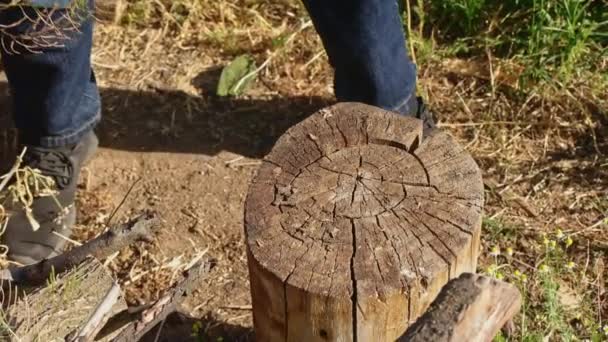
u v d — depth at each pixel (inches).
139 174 125.3
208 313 110.3
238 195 122.7
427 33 140.3
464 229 87.6
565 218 118.3
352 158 92.9
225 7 144.6
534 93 130.6
